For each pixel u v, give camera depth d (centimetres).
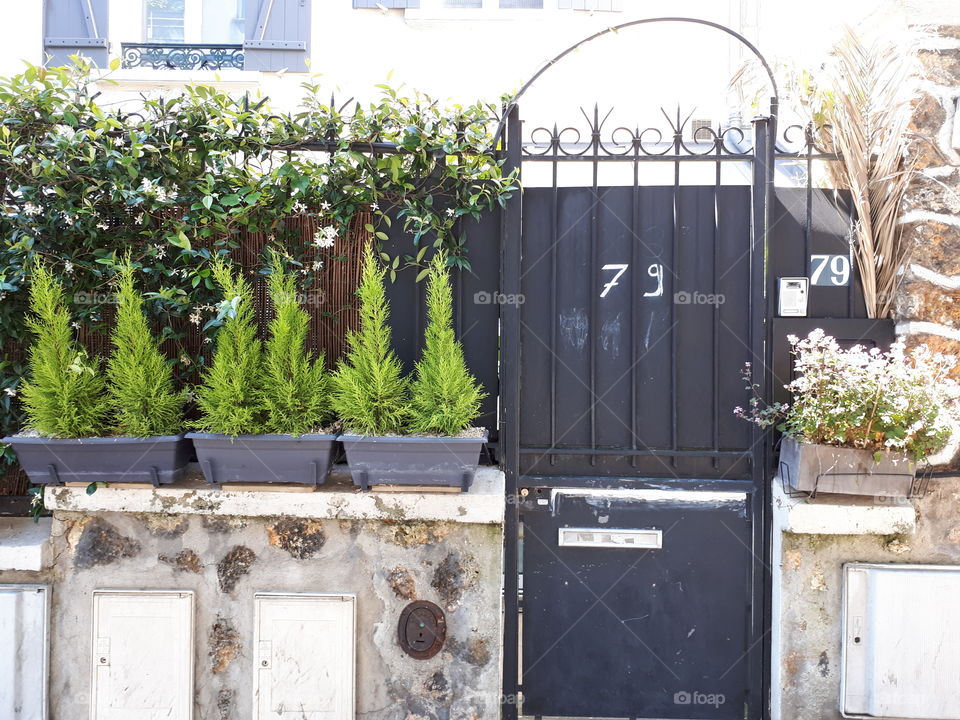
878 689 263
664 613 297
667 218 293
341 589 267
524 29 533
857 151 280
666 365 294
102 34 496
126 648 263
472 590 266
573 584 298
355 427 262
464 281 298
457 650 267
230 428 249
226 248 280
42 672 263
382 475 255
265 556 267
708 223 292
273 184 278
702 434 294
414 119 274
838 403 252
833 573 270
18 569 262
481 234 297
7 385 275
